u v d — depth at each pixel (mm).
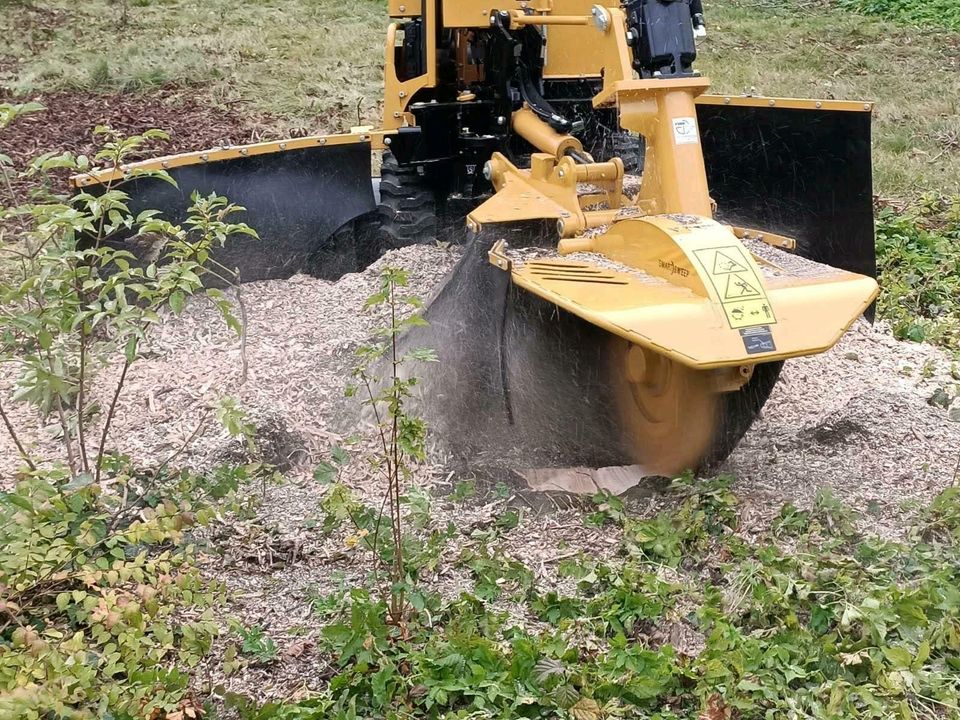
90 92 11891
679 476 4332
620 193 4902
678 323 3711
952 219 7934
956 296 6820
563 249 4523
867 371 5477
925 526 4023
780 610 3531
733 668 3250
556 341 4547
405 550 3807
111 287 4035
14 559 3381
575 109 6031
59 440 4648
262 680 3383
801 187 5855
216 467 4371
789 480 4387
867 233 5727
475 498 4371
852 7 16094
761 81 12148
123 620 3377
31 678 3059
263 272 5891
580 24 5441
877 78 12344
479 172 6156
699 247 3920
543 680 3223
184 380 5051
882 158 9445
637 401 4531
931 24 15141
